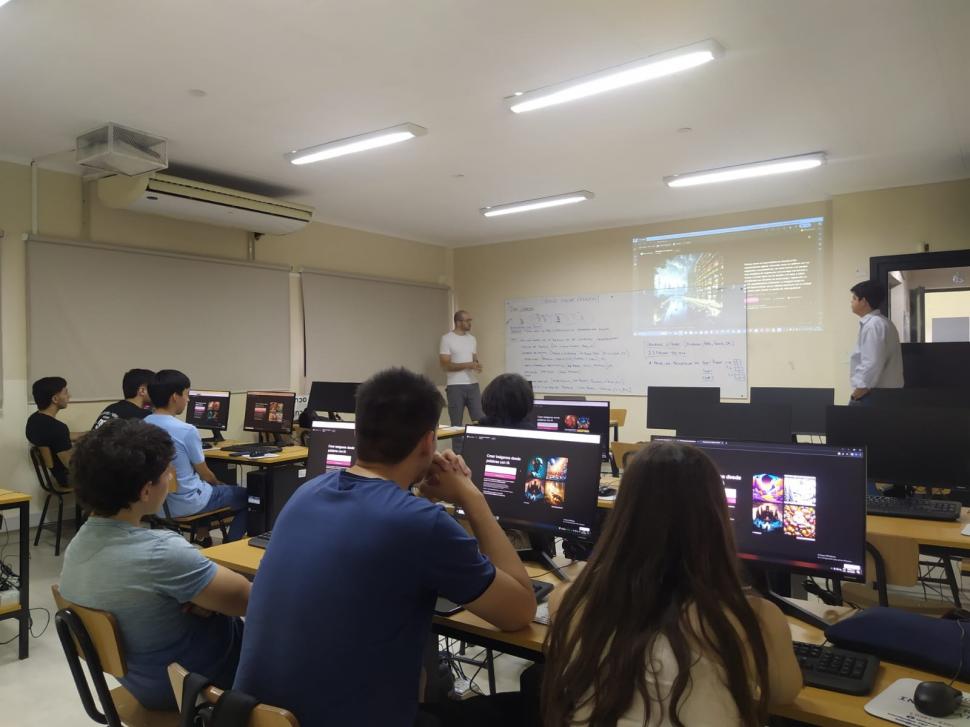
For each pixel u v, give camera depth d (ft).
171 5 8.92
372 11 9.09
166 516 11.95
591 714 3.34
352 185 18.34
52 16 9.21
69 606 4.91
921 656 4.34
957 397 11.57
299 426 17.85
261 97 12.09
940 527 7.84
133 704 5.51
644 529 3.51
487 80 11.37
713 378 22.04
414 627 4.00
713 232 22.03
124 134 13.88
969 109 12.84
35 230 16.16
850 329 19.20
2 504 9.33
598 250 24.47
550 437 6.65
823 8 9.12
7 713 8.11
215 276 19.84
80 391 16.81
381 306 25.11
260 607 4.00
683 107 12.69
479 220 23.20
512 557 4.84
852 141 14.74
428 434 4.49
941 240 17.92
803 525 5.52
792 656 3.68
